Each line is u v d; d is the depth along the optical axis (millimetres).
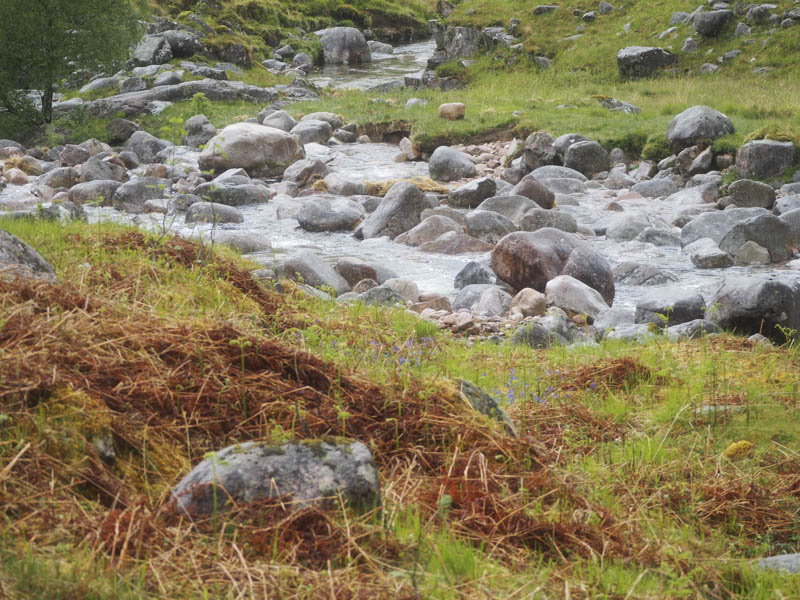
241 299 8961
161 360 5430
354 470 4293
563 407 7230
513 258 14031
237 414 5191
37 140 28484
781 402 7262
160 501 4230
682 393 7523
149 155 26969
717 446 6500
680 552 4781
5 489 3900
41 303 5762
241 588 3607
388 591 3693
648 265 15031
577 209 20156
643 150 24047
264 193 21656
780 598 4230
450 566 4027
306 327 8672
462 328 11422
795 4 34750
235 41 39781
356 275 14039
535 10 42062
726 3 36344
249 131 24344
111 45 28453
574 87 34719
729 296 10766
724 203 19469
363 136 29953
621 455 6328
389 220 18094
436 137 27297
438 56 44906
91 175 22422
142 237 10297
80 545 3682
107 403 4793
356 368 6422
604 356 8883
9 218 12781
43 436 4238
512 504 4832
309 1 60875
